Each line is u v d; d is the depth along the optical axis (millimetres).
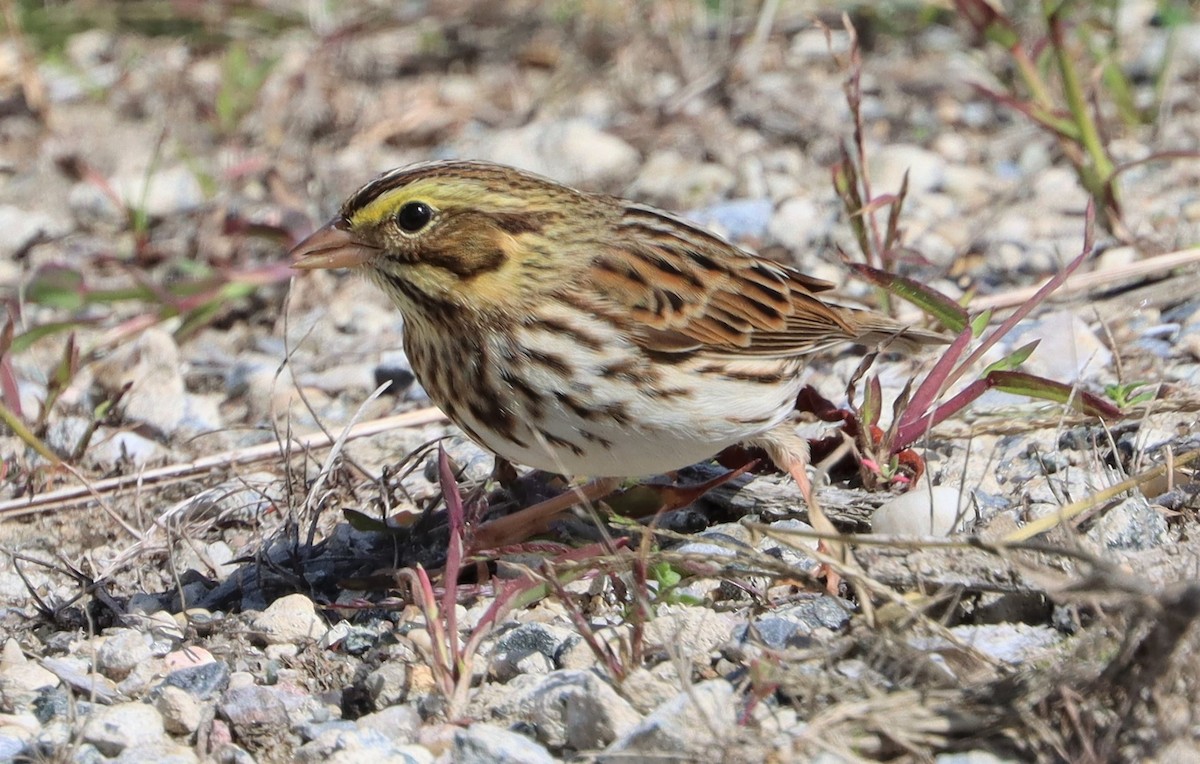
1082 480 10602
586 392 10039
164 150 19062
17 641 10180
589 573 9734
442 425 13031
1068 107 16219
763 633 9070
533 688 8734
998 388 11164
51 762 8375
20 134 19688
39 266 15781
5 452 13320
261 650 9852
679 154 18156
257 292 16078
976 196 16797
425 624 9445
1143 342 13086
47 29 21672
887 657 8344
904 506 10086
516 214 10203
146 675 9453
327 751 8383
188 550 11297
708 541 9094
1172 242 14938
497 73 20734
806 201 16516
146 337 14688
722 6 20906
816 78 19641
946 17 20703
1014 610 9086
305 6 22078
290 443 11852
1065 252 15047
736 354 10625
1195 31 19922
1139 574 8992
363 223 10344
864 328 11789
